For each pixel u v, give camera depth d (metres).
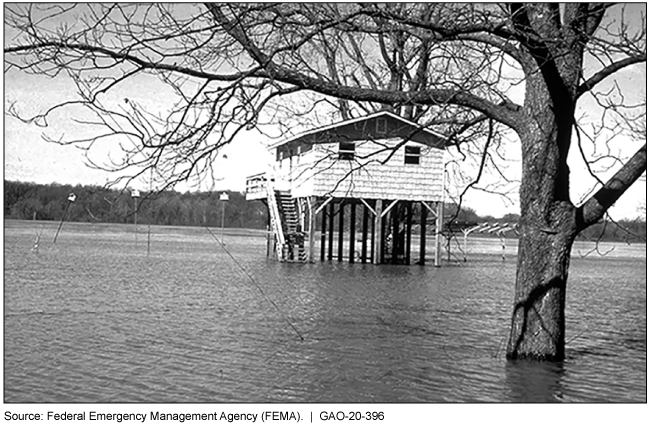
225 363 13.29
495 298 26.08
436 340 16.16
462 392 11.54
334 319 19.12
